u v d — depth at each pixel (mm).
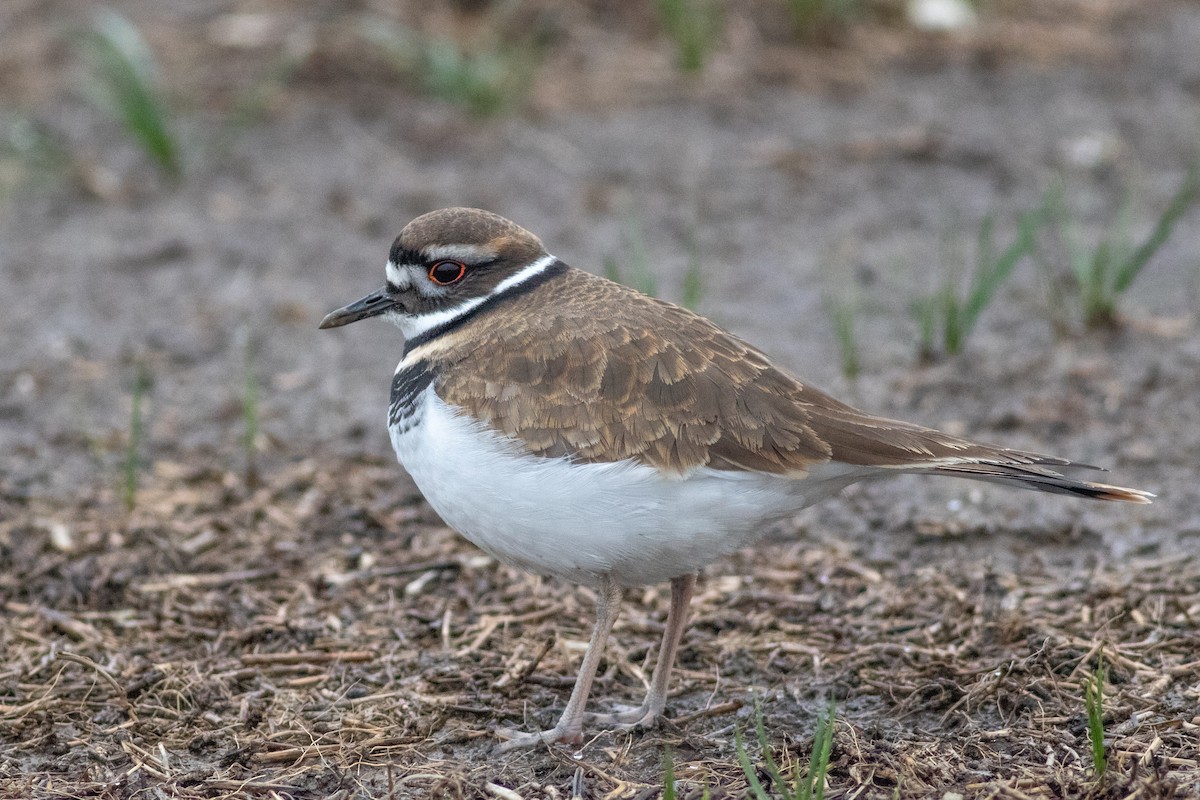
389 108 19672
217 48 20516
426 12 21016
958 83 20344
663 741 9078
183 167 18531
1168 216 14773
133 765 8938
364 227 17219
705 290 15883
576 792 8484
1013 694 9211
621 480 8484
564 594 11070
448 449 8742
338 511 12273
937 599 10734
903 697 9430
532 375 8789
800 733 9094
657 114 19625
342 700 9664
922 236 16969
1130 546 11398
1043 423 13211
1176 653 9711
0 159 18688
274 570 11383
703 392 8672
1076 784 8148
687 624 10578
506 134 19125
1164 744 8578
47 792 8602
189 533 11922
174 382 14562
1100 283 14742
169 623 10688
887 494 12422
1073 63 20891
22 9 21922
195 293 16141
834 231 17094
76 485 12773
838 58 20859
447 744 9195
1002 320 15195
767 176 18203
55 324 15531
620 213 17391
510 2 21219
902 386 14008
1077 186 17859
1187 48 21250
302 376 14664
